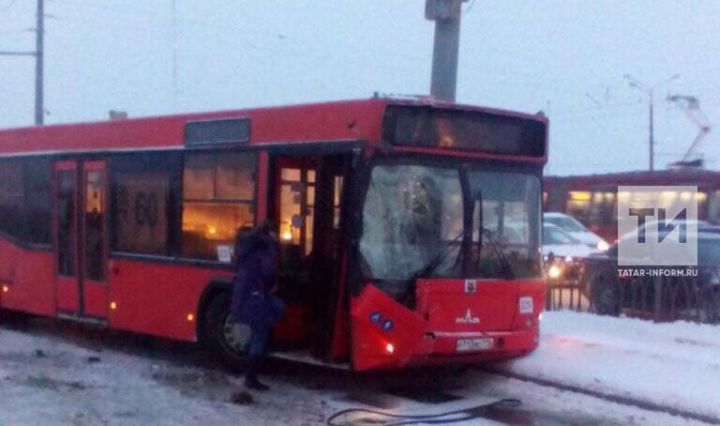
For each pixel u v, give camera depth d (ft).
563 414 39.58
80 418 37.09
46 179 56.39
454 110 41.29
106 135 52.60
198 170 47.44
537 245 43.24
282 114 43.65
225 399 41.22
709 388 40.04
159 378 45.16
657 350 45.78
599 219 127.65
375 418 38.37
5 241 59.36
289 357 43.04
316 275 43.29
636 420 38.78
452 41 55.11
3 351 52.13
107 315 52.01
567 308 60.54
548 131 43.68
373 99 40.22
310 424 37.45
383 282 39.78
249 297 41.78
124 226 51.29
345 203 40.52
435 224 40.65
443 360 40.32
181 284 47.85
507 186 42.52
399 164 40.40
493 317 41.37
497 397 42.29
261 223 42.11
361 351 39.78
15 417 36.86
